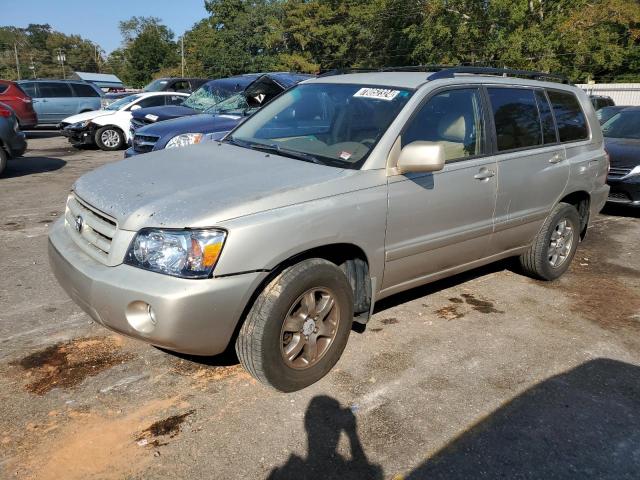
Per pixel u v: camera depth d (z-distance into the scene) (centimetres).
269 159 365
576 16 3053
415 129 371
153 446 278
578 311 461
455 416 311
